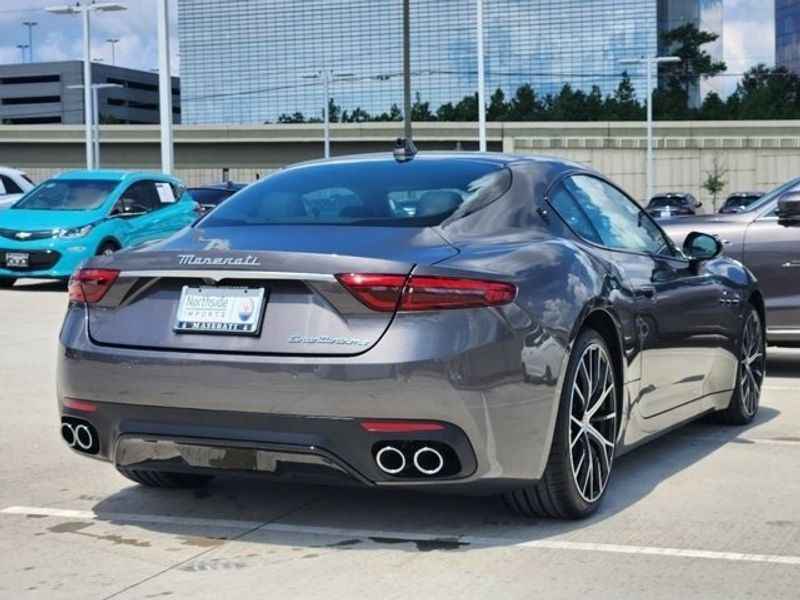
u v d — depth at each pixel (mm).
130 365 4129
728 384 6359
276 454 3971
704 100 117938
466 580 3869
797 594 3730
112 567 4066
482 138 37812
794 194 8141
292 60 122750
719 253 5836
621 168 75188
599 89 115500
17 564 4109
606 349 4645
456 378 3830
